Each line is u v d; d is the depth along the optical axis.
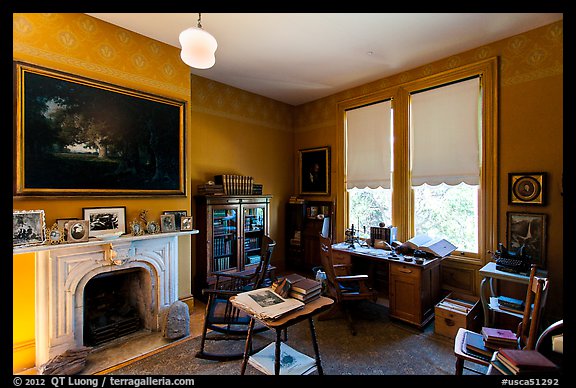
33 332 2.27
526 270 2.48
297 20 2.70
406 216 3.82
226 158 4.36
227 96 4.37
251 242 4.34
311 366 1.91
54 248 2.20
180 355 2.40
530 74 2.87
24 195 2.23
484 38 3.02
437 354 2.40
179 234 3.01
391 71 3.85
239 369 2.21
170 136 3.18
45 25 2.36
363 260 4.05
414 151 3.77
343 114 4.63
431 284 3.08
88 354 2.35
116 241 2.52
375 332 2.79
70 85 2.47
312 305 1.84
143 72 2.97
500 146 3.06
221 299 2.82
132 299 3.05
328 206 4.80
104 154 2.67
